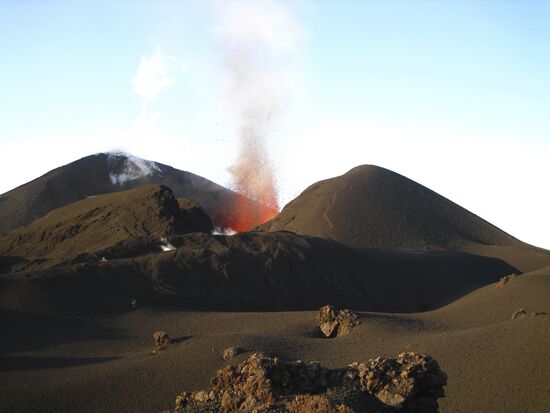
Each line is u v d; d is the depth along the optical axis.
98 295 96.31
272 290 111.94
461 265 143.00
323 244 128.62
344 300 117.06
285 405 34.19
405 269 134.25
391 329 75.56
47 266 111.56
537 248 181.88
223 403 36.59
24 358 70.69
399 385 36.66
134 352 74.75
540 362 55.56
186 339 71.94
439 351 62.59
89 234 131.62
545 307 81.75
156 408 56.00
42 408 56.88
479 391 53.66
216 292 106.94
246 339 69.25
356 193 189.50
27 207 198.25
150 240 120.06
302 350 67.62
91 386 60.28
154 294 101.06
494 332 65.44
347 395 35.91
